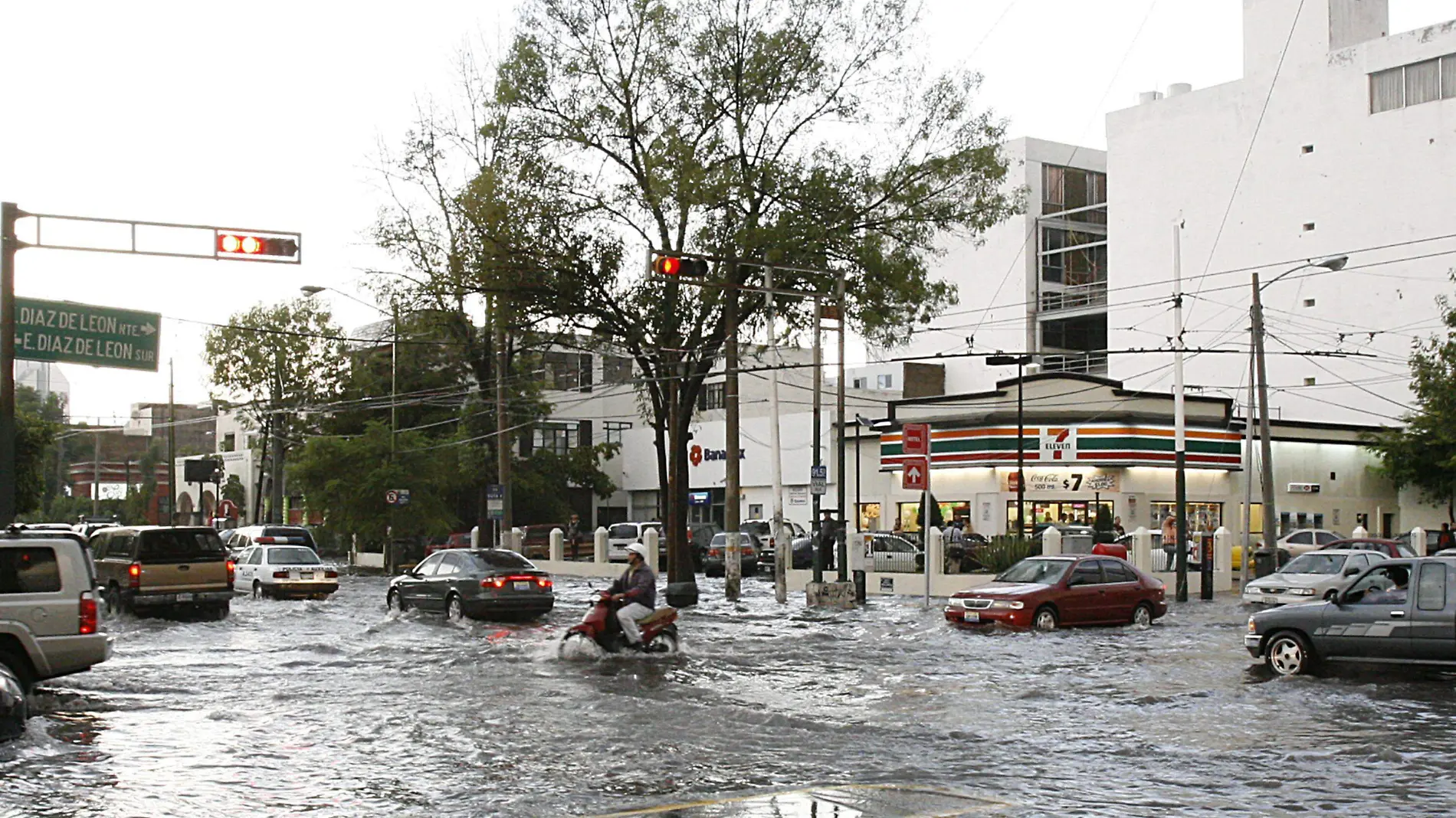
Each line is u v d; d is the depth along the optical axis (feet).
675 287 108.68
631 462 229.45
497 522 172.04
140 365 65.26
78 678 56.49
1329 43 197.47
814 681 55.36
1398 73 189.88
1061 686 53.42
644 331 112.88
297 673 58.18
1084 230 243.19
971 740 39.96
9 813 29.73
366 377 207.10
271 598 113.19
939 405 161.38
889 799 30.91
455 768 35.19
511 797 31.30
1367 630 53.26
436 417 209.87
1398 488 165.17
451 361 202.49
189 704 48.47
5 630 45.06
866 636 77.00
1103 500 145.89
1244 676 56.29
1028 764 35.88
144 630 82.38
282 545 118.93
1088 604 82.64
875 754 37.35
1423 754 37.35
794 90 105.29
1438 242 184.75
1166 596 115.14
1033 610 80.28
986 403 156.15
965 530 147.54
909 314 110.52
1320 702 48.11
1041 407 151.84
